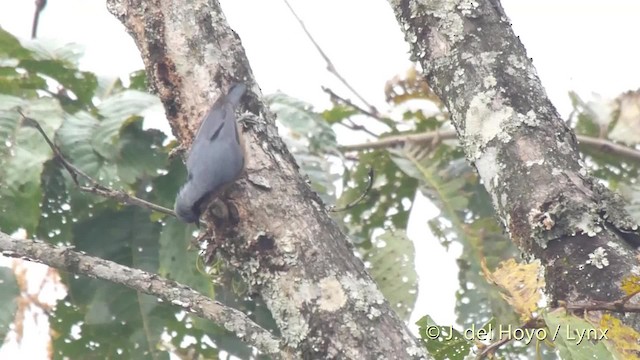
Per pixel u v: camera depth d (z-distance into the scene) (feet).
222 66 24.66
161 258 30.81
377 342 20.43
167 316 31.89
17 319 32.63
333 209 26.99
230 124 26.50
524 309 19.39
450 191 35.22
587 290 21.36
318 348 20.63
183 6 25.07
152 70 24.97
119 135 30.17
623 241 22.25
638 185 34.17
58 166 30.40
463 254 34.14
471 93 25.07
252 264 22.09
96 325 31.96
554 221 22.41
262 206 22.56
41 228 31.24
